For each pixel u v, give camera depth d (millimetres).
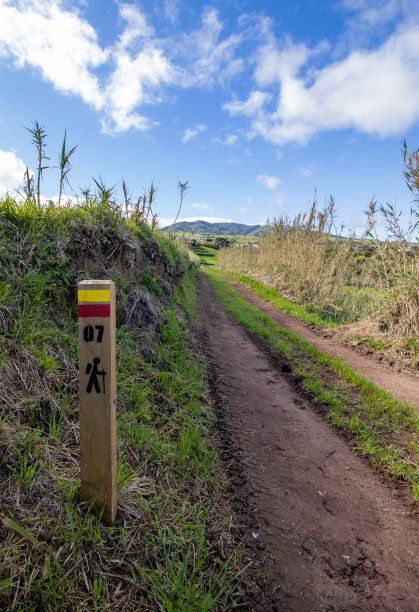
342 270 12383
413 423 4066
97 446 1821
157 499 2266
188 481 2639
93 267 4309
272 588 1967
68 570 1578
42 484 1922
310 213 13523
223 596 1849
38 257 3477
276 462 3234
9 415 2195
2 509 1692
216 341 7219
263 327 8617
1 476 1843
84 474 1852
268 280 17469
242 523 2414
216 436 3482
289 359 6195
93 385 1790
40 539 1651
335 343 8047
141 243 6391
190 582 1797
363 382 5188
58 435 2320
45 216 3828
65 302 3617
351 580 2074
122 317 4457
